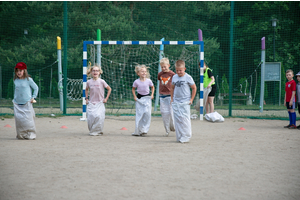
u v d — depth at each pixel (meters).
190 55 15.13
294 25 23.78
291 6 23.84
